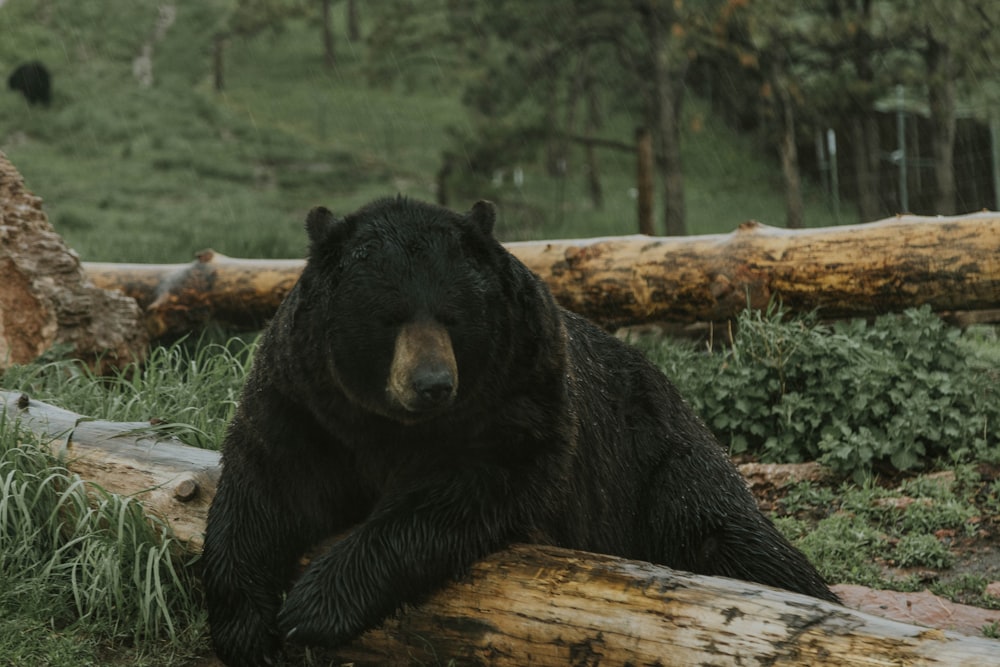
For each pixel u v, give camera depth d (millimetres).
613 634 3539
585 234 30344
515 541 3904
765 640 3326
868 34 21359
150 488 4586
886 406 7035
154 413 6066
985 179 29562
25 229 7984
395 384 3592
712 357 7871
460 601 3816
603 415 4621
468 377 3729
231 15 57781
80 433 5027
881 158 30156
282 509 4039
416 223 3836
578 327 4801
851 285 7805
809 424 7215
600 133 44688
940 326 7379
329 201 33031
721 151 40219
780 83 21750
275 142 40344
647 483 4730
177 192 31938
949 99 21609
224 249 13516
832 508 6551
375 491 4090
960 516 6199
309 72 52750
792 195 22375
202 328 9586
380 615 3717
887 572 5859
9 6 57000
